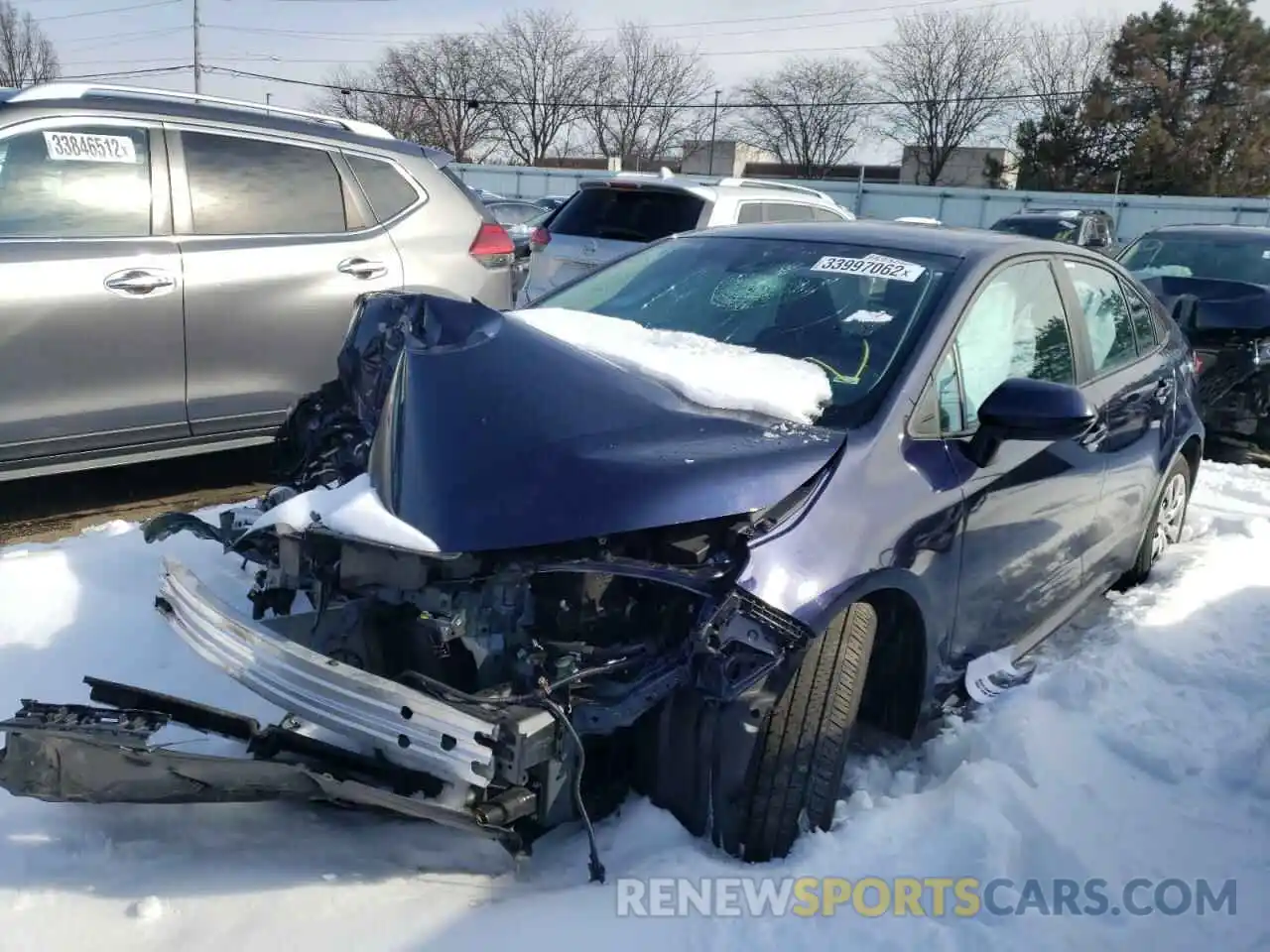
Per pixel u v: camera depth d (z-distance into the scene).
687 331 3.67
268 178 5.46
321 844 2.80
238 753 2.87
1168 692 3.86
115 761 2.39
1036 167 57.34
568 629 2.62
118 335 4.89
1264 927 2.68
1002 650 3.73
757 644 2.53
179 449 5.27
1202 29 52.97
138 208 5.01
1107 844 2.95
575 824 2.79
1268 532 5.88
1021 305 3.86
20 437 4.70
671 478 2.63
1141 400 4.59
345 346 3.84
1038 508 3.65
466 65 65.19
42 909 2.48
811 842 2.77
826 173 65.12
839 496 2.81
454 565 2.62
